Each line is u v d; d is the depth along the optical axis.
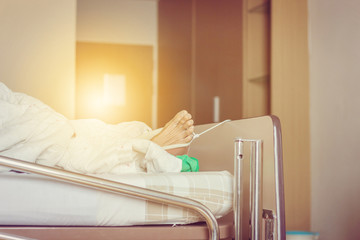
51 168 0.86
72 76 2.31
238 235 1.05
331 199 2.28
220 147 1.34
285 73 2.46
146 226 1.00
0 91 1.31
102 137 1.23
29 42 2.26
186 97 3.66
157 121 4.32
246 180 1.19
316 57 2.44
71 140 1.17
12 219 0.89
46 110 1.18
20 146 1.04
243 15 2.82
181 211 1.02
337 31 2.27
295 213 2.41
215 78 3.21
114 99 4.27
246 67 2.79
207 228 1.03
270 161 1.08
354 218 2.09
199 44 3.48
